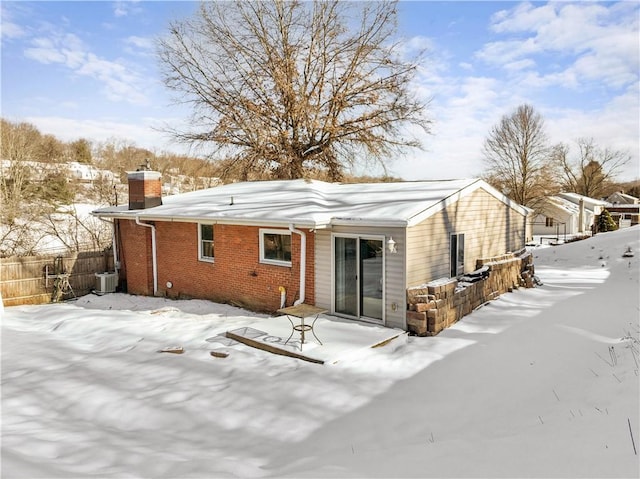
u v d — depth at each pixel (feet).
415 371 22.63
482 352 24.50
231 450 15.02
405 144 80.79
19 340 30.35
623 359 20.11
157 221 45.80
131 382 21.58
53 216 84.53
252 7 76.89
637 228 80.33
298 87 79.20
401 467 12.64
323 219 30.42
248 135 78.54
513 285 42.24
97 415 17.92
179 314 36.52
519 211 47.70
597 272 55.67
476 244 39.27
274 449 15.19
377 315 30.25
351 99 79.97
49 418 17.37
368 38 78.07
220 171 82.43
